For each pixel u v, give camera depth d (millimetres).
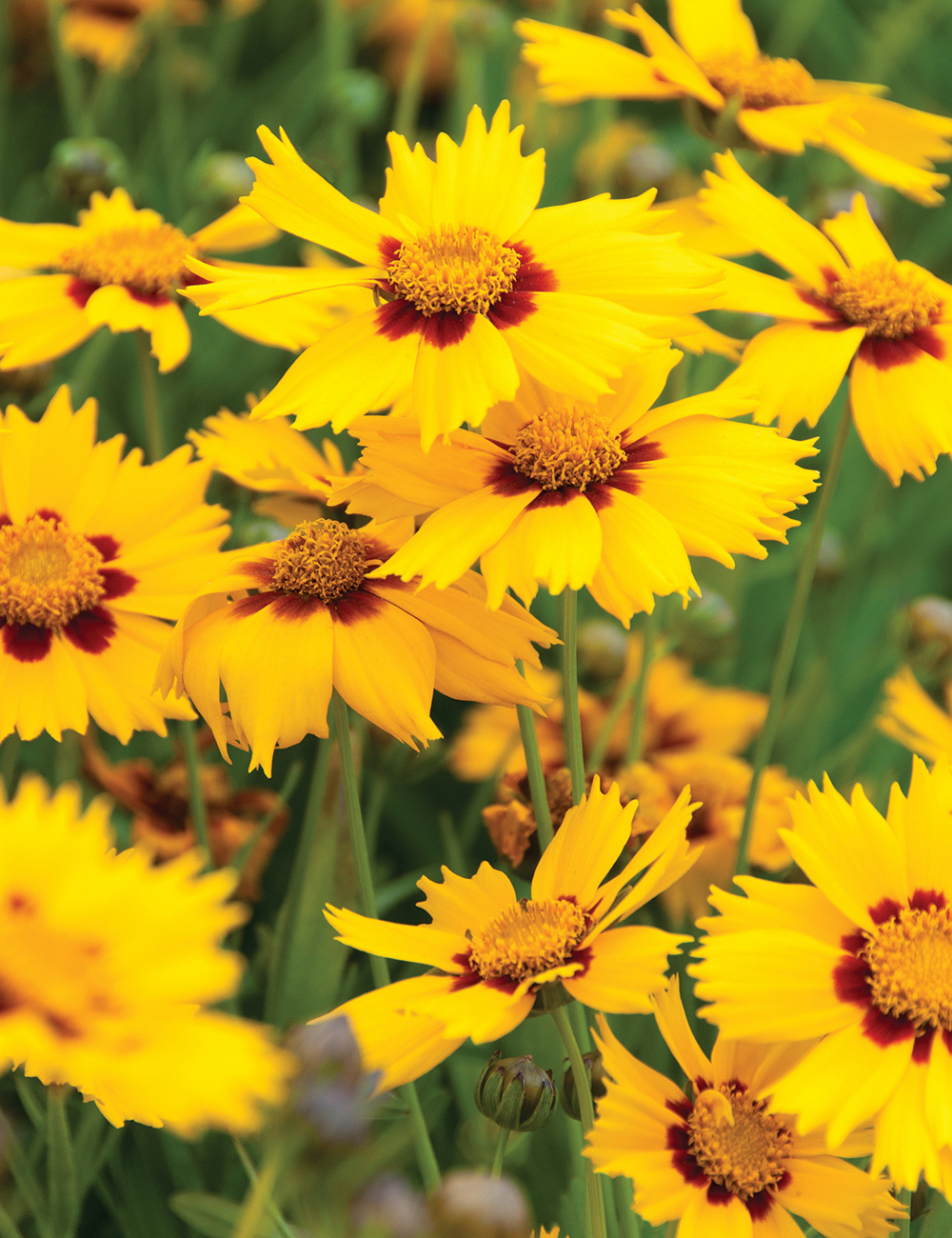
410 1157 506
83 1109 520
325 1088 443
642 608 475
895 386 527
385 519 490
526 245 498
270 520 576
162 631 527
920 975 467
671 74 568
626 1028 551
